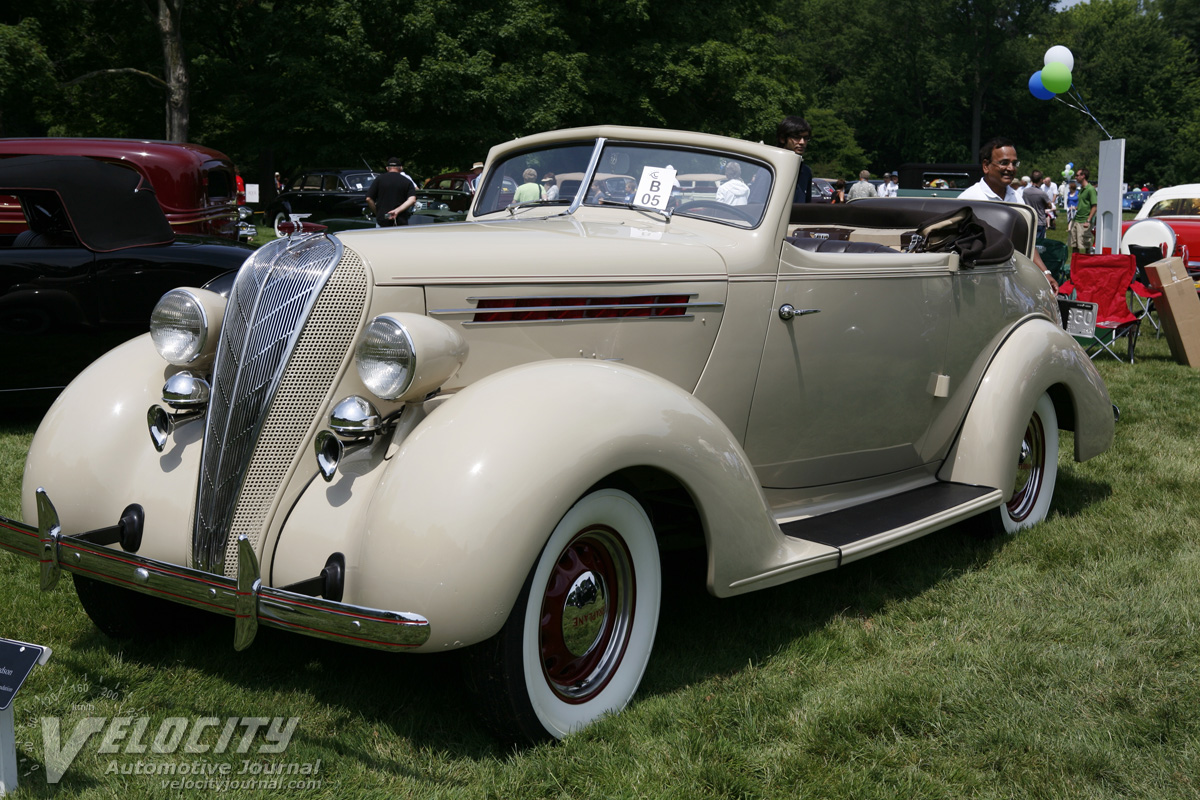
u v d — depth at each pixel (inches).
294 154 895.1
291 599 84.6
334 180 743.7
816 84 2790.4
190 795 86.2
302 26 865.5
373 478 93.8
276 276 98.3
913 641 124.3
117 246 225.9
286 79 861.8
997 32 2437.3
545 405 92.7
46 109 1046.4
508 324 106.5
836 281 134.5
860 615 133.3
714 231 131.7
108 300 225.6
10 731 84.1
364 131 858.8
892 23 2518.5
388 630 81.4
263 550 94.7
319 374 96.6
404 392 91.1
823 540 124.6
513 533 85.7
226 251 237.9
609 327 114.2
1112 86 2480.3
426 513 85.3
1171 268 339.3
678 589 139.2
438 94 861.8
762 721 101.6
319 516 93.6
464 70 859.4
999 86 2501.2
